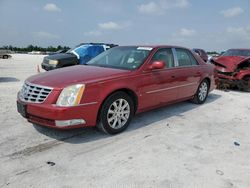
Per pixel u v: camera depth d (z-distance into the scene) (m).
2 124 4.42
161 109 5.87
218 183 2.84
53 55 10.62
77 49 11.01
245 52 10.80
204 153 3.60
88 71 4.31
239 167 3.23
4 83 8.89
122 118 4.27
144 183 2.79
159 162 3.27
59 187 2.66
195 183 2.82
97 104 3.80
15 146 3.59
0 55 31.59
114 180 2.83
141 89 4.48
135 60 4.77
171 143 3.90
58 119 3.51
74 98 3.57
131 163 3.22
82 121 3.69
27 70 14.84
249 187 2.79
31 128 4.28
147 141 3.95
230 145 3.93
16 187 2.64
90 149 3.60
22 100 3.88
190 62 6.00
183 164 3.24
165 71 5.03
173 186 2.75
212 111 5.93
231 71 8.88
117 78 4.07
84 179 2.83
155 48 5.07
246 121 5.25
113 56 5.23
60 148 3.60
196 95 6.36
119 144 3.80
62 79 3.84
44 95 3.63
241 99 7.56
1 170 2.95
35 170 2.98
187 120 5.12
